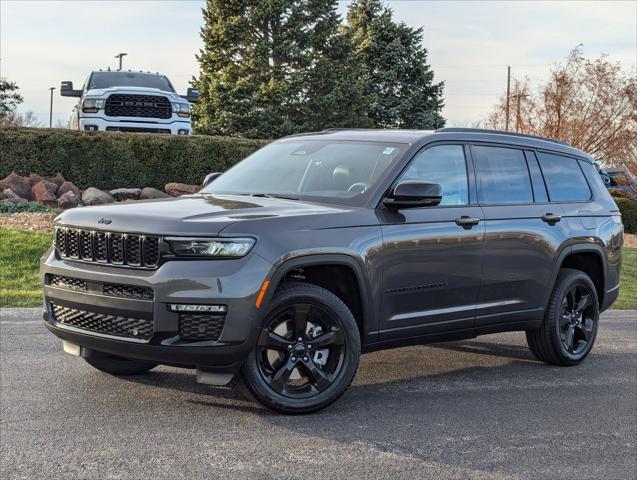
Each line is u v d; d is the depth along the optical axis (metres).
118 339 4.85
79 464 4.14
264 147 6.82
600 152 31.91
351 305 5.45
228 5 35.06
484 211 6.21
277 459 4.30
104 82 19.39
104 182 17.62
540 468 4.34
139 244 4.79
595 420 5.34
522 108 34.00
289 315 5.07
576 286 7.12
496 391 6.05
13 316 8.52
